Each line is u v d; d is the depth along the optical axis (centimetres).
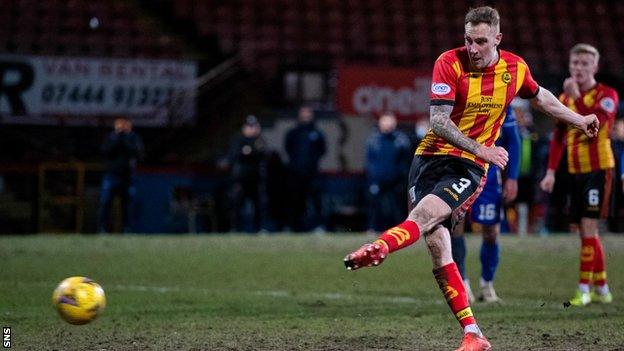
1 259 3878
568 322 2300
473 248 4572
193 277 3341
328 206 6012
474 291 3128
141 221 5844
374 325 2236
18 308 2508
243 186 5656
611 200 2762
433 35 7562
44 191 6044
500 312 2508
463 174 1825
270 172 5950
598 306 2678
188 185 5925
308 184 5784
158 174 5881
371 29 7488
